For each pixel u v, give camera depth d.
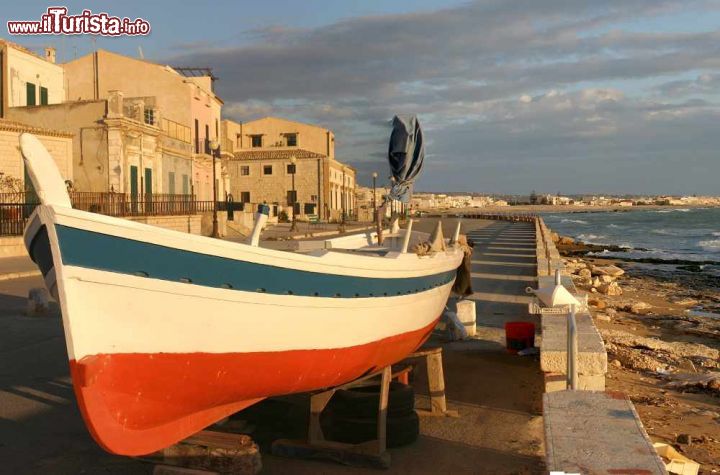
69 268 4.24
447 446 6.95
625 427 3.78
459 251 10.21
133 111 39.19
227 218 47.22
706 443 7.77
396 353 7.91
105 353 4.52
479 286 20.06
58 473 6.05
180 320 4.86
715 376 10.79
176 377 5.00
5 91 37.09
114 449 4.77
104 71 49.09
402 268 7.20
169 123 45.09
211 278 4.94
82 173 36.25
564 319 9.61
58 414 7.68
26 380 9.02
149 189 40.22
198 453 5.67
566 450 3.43
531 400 8.52
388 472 6.23
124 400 4.74
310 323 5.88
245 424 7.03
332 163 75.31
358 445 6.37
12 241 26.22
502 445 6.98
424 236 10.93
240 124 81.69
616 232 94.81
